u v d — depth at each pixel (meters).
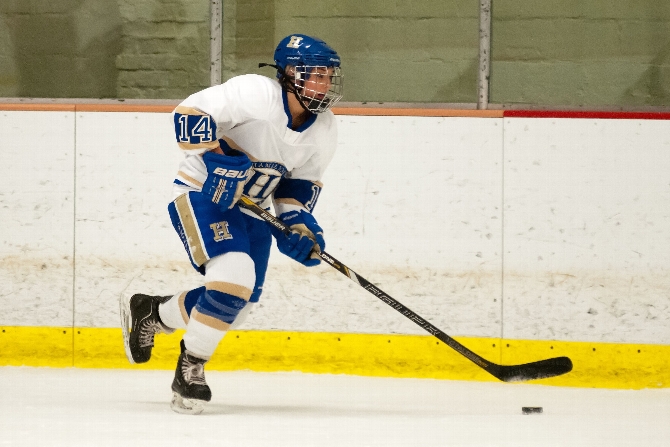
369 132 14.02
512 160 13.80
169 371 14.04
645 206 13.60
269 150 10.46
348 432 9.63
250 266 10.41
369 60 15.16
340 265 10.95
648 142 13.60
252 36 15.40
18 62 15.73
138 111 14.26
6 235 14.38
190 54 15.48
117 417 10.27
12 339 14.41
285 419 10.38
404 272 13.95
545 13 14.80
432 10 14.97
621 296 13.62
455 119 13.89
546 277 13.74
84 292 14.28
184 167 10.73
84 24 15.60
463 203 13.87
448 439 9.35
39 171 14.37
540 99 14.88
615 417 11.07
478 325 13.84
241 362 14.15
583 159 13.70
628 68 14.70
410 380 13.68
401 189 13.96
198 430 9.53
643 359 13.55
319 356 14.03
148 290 14.24
